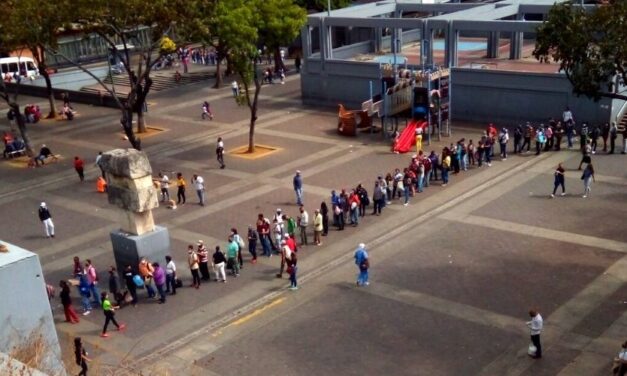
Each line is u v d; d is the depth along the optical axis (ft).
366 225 98.27
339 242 93.35
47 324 40.01
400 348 66.90
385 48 186.70
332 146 137.28
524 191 105.81
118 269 88.38
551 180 109.60
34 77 213.05
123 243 86.38
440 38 197.36
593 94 73.67
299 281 83.15
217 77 201.46
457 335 68.39
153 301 81.25
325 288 80.79
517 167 117.19
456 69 147.02
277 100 180.14
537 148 122.62
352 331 70.79
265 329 72.79
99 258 94.17
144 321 76.79
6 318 38.60
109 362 67.97
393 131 143.13
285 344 69.51
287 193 112.78
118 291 80.53
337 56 173.37
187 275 87.04
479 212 99.14
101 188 121.60
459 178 114.21
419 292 77.66
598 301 72.38
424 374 62.39
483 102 145.89
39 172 136.56
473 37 198.49
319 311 75.56
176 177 124.47
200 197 109.91
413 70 140.56
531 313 62.44
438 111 135.23
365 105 144.36
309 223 100.63
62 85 211.20
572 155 120.98
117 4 120.57
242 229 99.66
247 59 127.13
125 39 137.28
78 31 129.59
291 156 132.57
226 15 122.21
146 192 84.99
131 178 83.46
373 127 144.25
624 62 70.95
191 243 96.07
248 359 67.36
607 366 61.16
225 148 141.08
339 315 74.28
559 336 66.59
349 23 159.74
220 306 78.74
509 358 63.77
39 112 182.19
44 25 121.49
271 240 91.15
